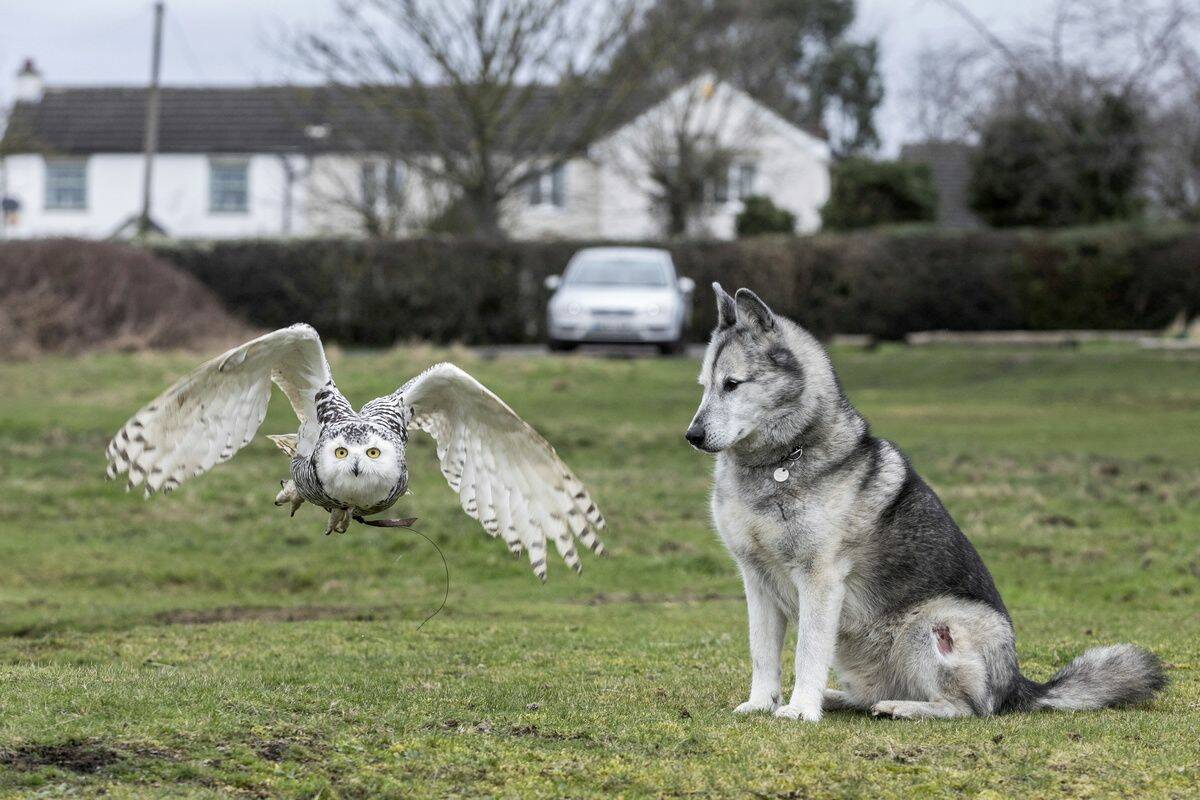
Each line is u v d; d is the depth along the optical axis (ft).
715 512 24.45
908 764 19.69
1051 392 76.74
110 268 89.40
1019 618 35.01
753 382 23.24
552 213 163.63
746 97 161.17
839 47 216.95
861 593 23.73
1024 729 21.75
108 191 169.27
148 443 20.52
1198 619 34.94
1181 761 19.90
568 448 59.26
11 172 168.45
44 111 173.68
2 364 78.48
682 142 152.25
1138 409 71.10
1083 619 34.86
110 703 21.67
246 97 175.01
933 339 103.50
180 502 50.65
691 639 31.04
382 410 20.52
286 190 159.63
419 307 111.55
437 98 134.31
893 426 65.72
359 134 143.54
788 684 27.17
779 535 23.41
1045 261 108.78
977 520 47.24
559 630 32.55
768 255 109.70
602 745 20.44
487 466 22.18
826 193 168.35
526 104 135.74
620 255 98.78
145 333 87.56
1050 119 116.37
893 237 110.22
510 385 74.49
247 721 20.75
